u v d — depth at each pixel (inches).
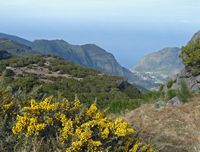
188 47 709.9
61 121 209.0
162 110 603.2
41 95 255.1
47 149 198.8
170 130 520.4
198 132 506.0
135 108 669.3
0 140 196.4
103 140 210.8
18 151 194.7
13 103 220.2
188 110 584.1
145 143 251.8
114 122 223.3
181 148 399.9
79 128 206.2
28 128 197.6
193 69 692.1
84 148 200.2
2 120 206.7
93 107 227.5
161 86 734.5
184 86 655.8
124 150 214.4
